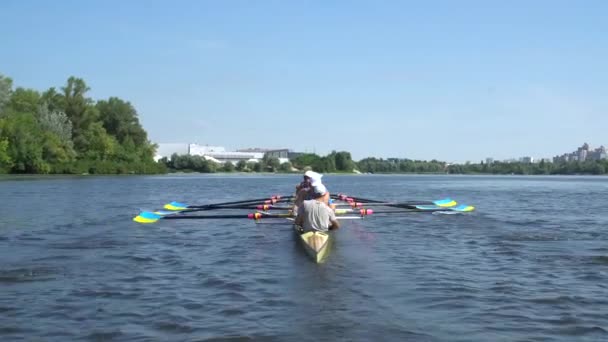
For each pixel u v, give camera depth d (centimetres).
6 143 7656
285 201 2444
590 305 846
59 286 954
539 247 1396
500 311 813
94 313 798
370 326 745
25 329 730
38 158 8300
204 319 772
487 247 1398
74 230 1717
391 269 1109
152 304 845
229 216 1727
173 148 18988
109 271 1079
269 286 960
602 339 700
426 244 1448
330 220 1444
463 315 794
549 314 800
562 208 2789
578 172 19075
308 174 1511
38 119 9044
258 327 739
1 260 1190
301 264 1157
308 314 796
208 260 1202
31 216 2172
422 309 823
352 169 19912
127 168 10738
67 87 10281
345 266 1138
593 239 1546
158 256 1250
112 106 11762
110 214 2269
